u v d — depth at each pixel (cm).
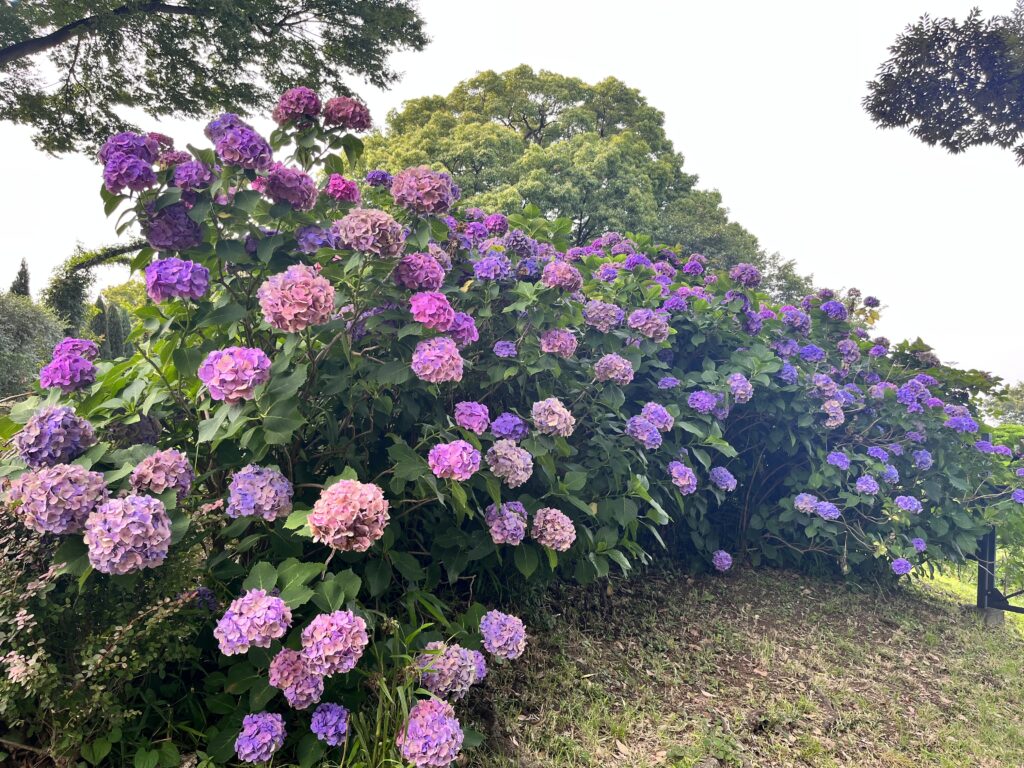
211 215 217
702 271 498
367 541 179
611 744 243
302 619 199
